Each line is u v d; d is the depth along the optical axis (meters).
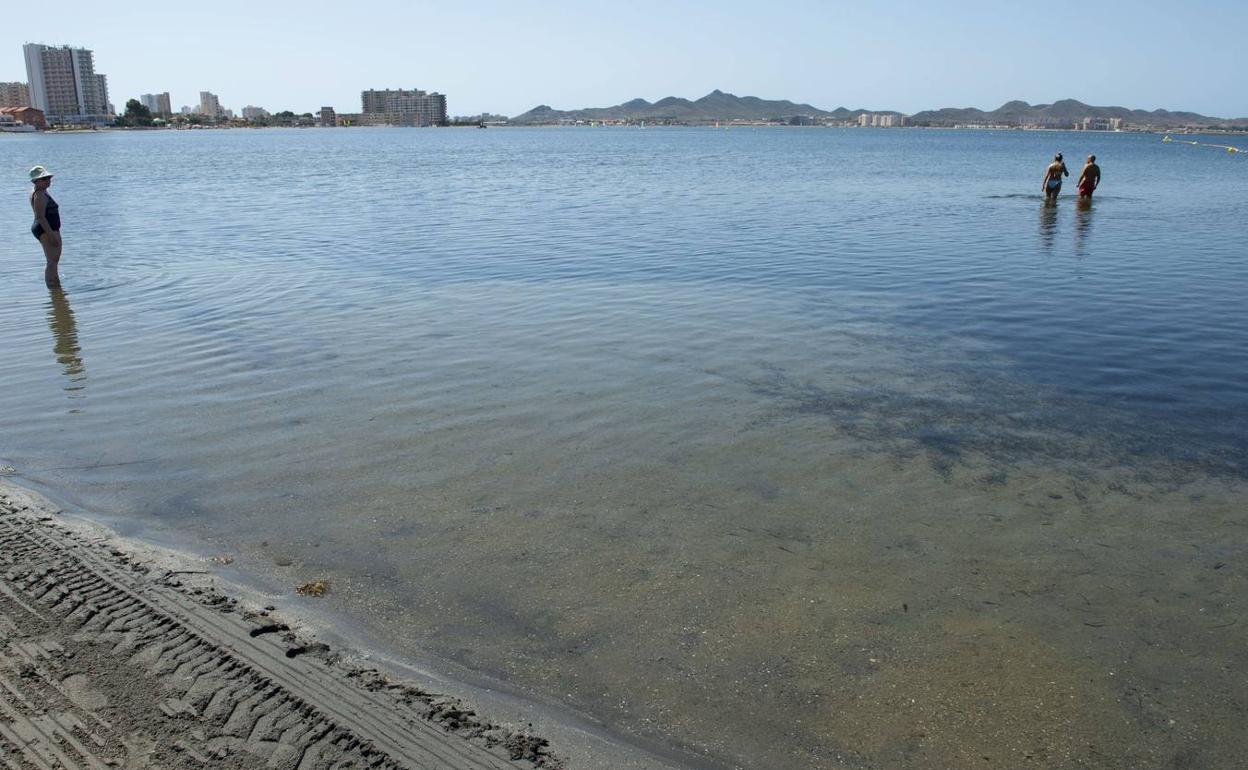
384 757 3.72
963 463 7.15
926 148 108.06
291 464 7.02
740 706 4.23
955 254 17.97
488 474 6.84
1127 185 38.88
